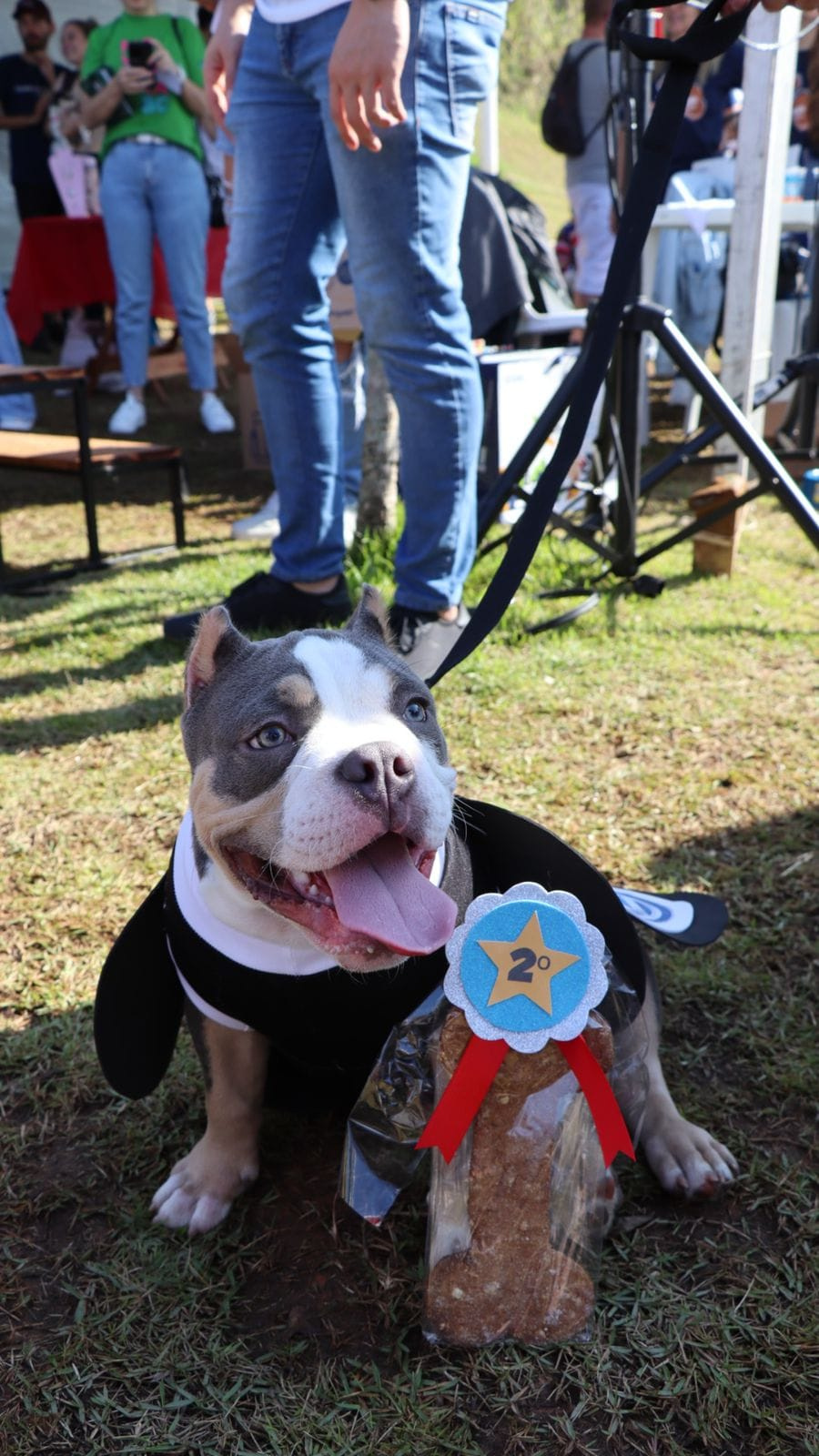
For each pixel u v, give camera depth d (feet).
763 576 17.34
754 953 8.98
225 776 5.89
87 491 18.44
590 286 24.68
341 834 5.31
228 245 13.39
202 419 29.45
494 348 20.53
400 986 6.04
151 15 25.34
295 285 13.08
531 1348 5.90
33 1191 7.06
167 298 29.84
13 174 35.76
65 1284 6.40
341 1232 6.70
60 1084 7.91
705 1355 5.82
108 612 16.62
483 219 19.33
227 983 5.99
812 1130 7.30
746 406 18.65
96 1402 5.69
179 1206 6.77
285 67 11.85
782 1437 5.43
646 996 6.84
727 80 25.57
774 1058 7.86
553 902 5.63
